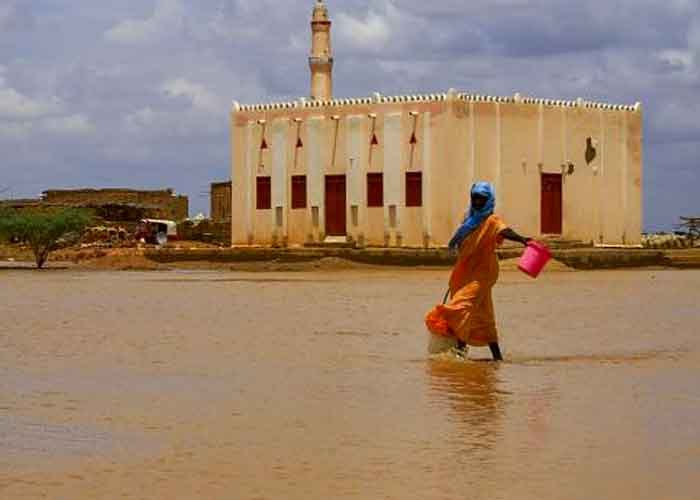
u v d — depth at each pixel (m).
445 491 9.30
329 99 79.25
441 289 42.16
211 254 72.81
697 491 9.30
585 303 33.34
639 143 77.88
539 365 17.56
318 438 11.52
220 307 31.84
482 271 18.17
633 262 69.38
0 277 55.81
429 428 12.02
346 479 9.73
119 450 10.98
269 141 76.31
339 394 14.48
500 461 10.40
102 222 99.62
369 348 20.12
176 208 111.44
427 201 69.50
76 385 15.37
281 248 72.62
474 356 19.02
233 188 77.94
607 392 14.57
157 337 22.34
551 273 59.78
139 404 13.72
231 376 16.27
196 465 10.30
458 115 69.00
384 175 71.25
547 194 72.75
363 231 72.06
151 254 73.88
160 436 11.66
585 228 74.75
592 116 75.19
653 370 16.89
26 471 10.09
